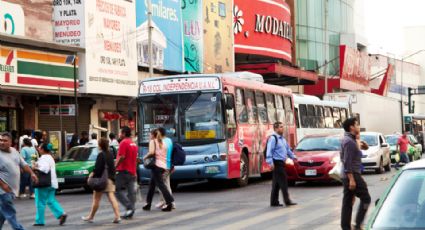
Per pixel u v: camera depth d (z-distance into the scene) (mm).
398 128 54531
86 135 29672
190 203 20250
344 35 85562
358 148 12891
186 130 23641
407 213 7539
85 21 32344
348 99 42344
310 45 77875
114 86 34531
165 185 18438
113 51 34562
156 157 18391
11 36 27609
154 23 39219
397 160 35312
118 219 16312
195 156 23484
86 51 32344
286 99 30672
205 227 15047
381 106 48344
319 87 75562
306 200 20078
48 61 30094
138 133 24000
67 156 26391
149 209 18703
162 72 41250
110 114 37031
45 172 15961
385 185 24656
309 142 25953
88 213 18562
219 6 47750
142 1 38094
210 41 46312
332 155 24781
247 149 25609
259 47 56906
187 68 43281
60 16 32469
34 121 31578
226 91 23797
